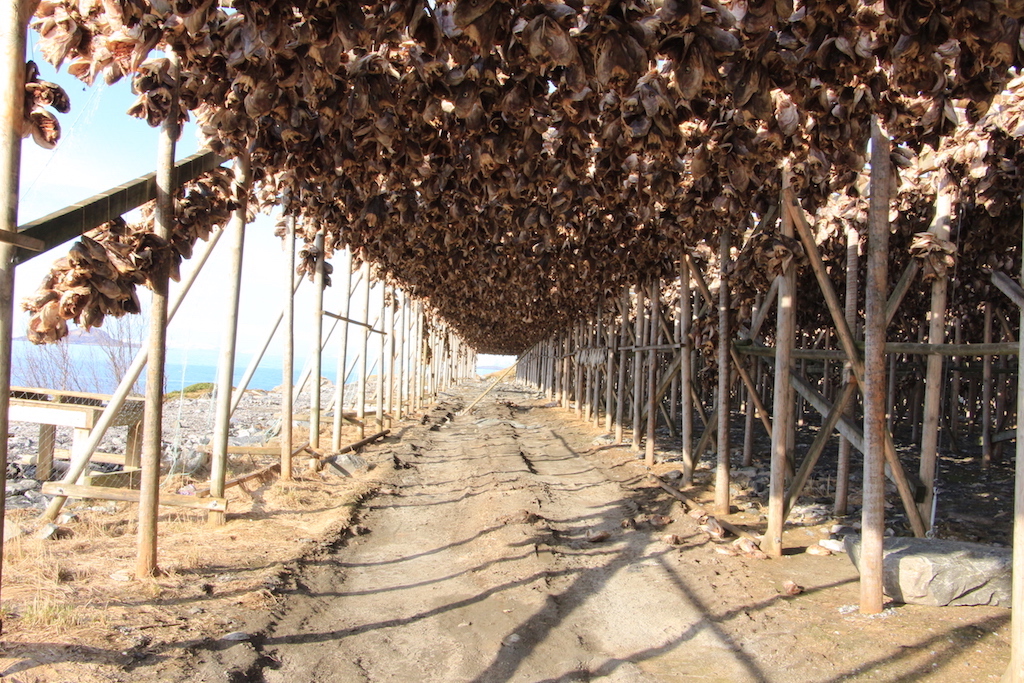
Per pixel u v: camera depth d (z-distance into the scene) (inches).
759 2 118.3
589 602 216.7
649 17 129.5
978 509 327.3
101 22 167.0
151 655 153.6
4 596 180.5
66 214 157.1
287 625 185.0
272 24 128.0
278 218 392.8
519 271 504.4
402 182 253.8
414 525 327.3
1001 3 113.0
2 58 136.1
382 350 679.7
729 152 191.9
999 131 249.0
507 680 159.2
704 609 207.8
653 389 483.5
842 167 223.1
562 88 148.1
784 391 262.5
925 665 159.9
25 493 318.3
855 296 289.3
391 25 130.0
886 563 207.5
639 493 400.8
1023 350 133.5
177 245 209.9
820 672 159.6
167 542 249.8
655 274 438.6
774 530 262.1
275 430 591.5
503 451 580.7
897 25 125.6
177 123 201.6
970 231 338.6
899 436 683.4
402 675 160.6
